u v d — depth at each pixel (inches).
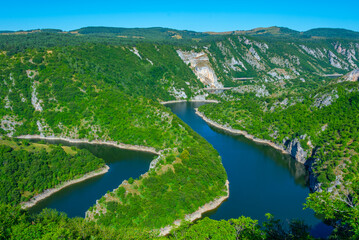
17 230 2578.7
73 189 5182.1
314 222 4141.2
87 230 3009.4
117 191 4338.1
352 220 1819.6
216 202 4643.2
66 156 5743.1
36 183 4953.3
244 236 2591.0
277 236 2554.1
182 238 2746.1
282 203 4717.0
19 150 5442.9
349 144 5561.0
